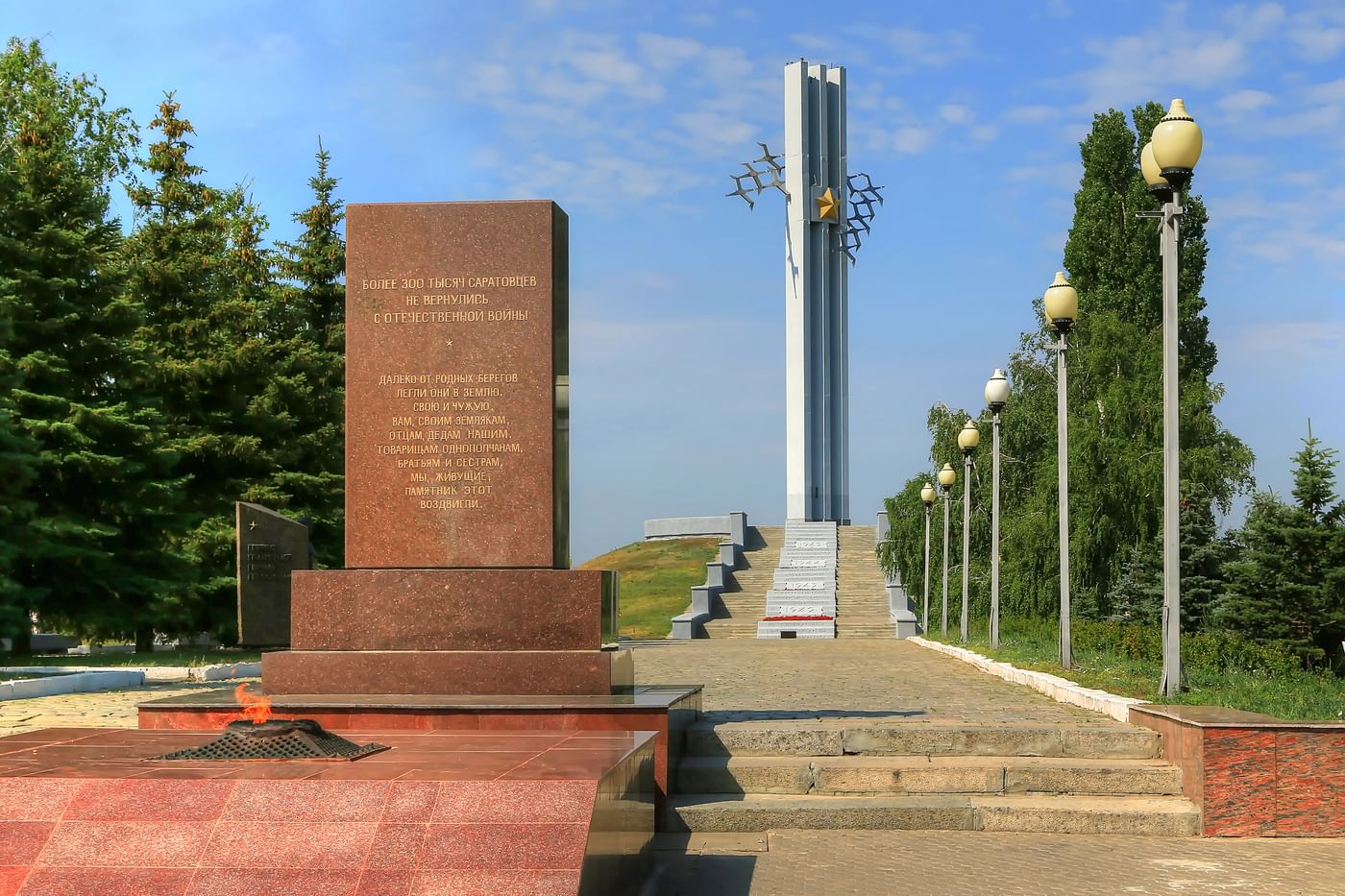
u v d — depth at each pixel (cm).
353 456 1084
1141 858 862
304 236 3541
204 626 2917
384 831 613
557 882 584
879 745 1073
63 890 592
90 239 2631
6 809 632
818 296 6059
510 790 633
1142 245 4588
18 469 2264
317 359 3275
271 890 588
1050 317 1814
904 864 843
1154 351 3903
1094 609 3484
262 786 637
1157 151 1304
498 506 1071
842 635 4694
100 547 2525
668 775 973
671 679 1914
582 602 1048
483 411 1077
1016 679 1772
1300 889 779
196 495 2939
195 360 2931
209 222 3262
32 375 2489
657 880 802
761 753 1070
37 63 4575
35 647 3609
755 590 5375
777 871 825
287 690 1048
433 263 1088
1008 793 1001
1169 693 1210
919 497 4566
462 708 961
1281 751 931
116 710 1423
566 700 1005
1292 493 2930
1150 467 3472
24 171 2572
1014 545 3691
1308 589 2809
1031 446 4141
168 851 608
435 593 1055
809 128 6081
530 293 1081
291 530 2338
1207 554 3300
